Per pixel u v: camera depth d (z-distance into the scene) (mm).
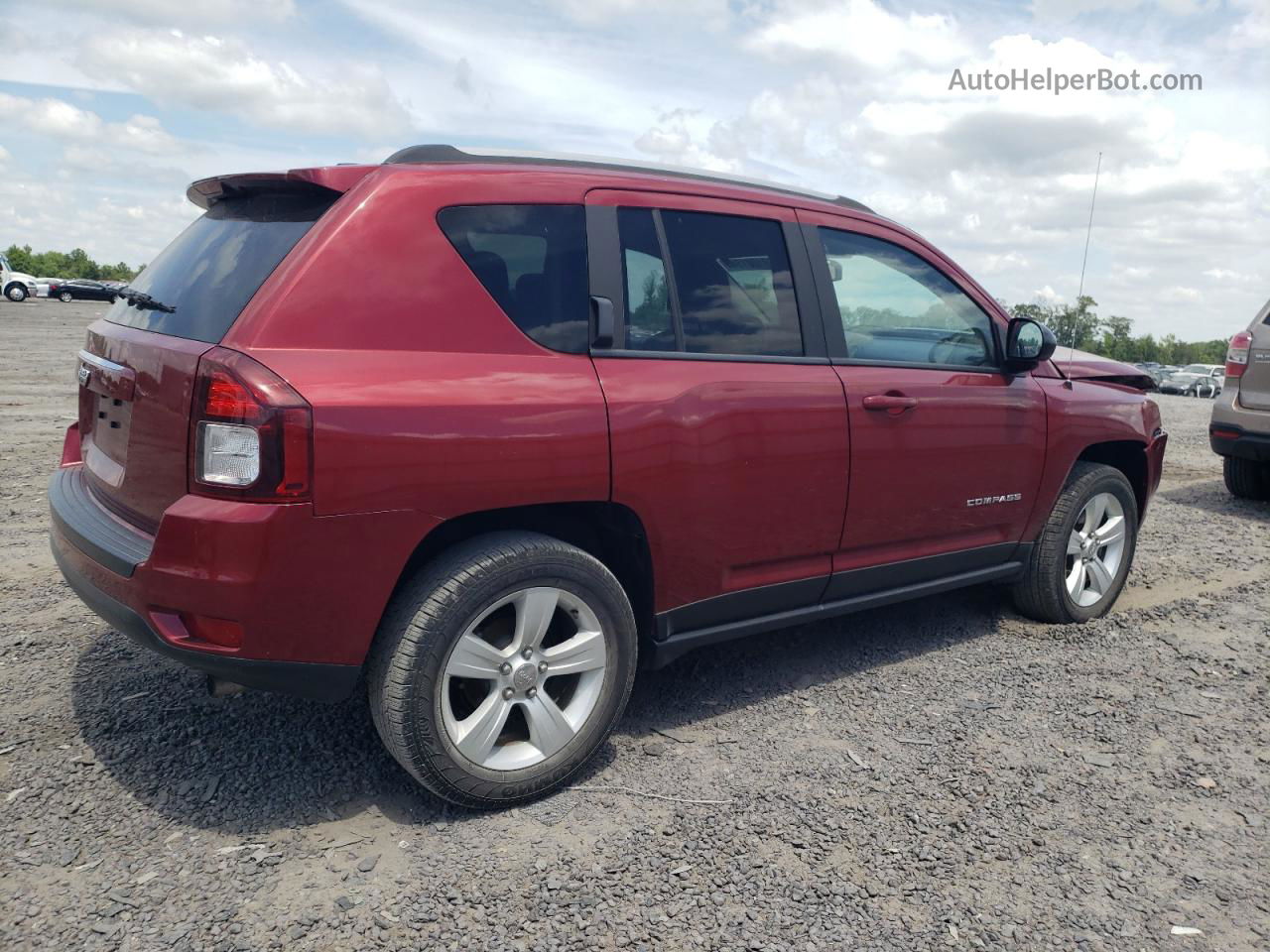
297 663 2469
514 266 2834
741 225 3398
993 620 4660
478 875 2465
